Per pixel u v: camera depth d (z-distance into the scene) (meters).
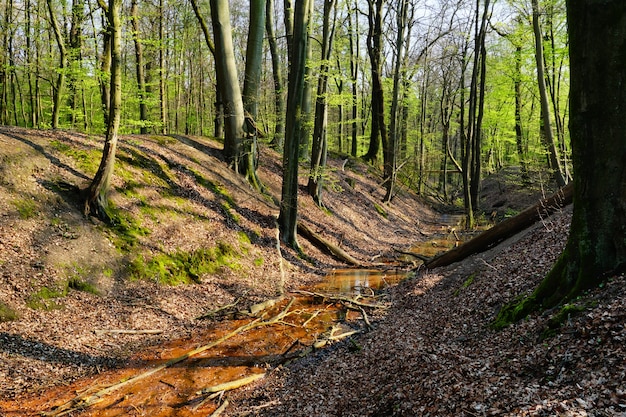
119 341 9.77
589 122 6.17
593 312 5.64
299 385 7.95
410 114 46.62
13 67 21.31
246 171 20.31
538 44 18.34
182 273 13.25
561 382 4.85
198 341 10.38
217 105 22.23
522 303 7.25
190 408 7.49
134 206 13.95
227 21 19.09
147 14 22.50
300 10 16.11
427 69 35.72
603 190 6.22
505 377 5.43
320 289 15.27
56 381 7.98
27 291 9.73
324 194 25.06
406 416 5.50
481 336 7.38
